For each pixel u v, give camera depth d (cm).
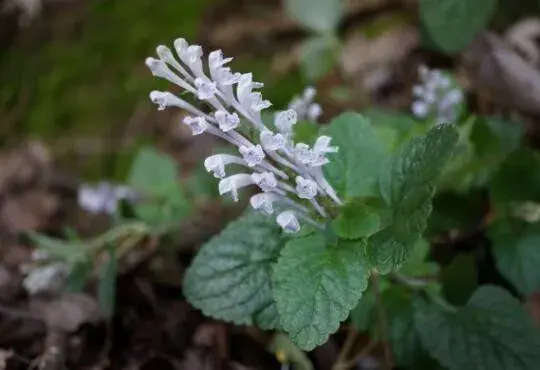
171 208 36
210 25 46
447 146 26
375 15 45
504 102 40
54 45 46
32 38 47
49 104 44
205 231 37
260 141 26
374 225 27
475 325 30
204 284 29
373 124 35
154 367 34
